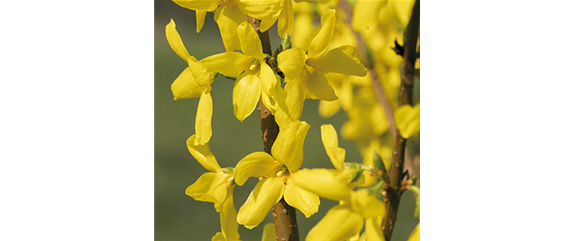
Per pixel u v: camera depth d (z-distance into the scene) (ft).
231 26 1.25
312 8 1.63
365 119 1.74
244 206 1.26
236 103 1.24
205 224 3.23
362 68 1.25
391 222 1.24
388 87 1.59
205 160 1.32
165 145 4.23
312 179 1.19
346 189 1.19
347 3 1.61
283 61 1.22
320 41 1.24
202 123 1.27
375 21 1.28
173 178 3.77
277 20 1.29
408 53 1.25
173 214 3.32
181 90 1.32
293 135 1.24
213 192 1.31
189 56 1.26
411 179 1.24
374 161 1.25
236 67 1.25
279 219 1.30
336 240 1.20
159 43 4.90
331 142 1.25
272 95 1.22
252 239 3.24
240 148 4.30
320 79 1.26
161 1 2.95
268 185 1.26
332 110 1.96
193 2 1.25
